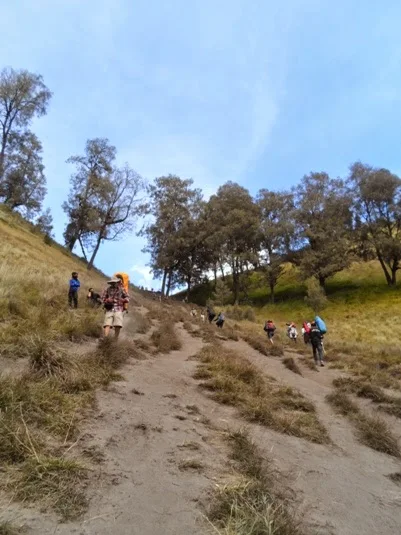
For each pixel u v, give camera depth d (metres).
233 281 63.94
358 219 53.81
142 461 3.38
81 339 7.74
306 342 21.31
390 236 51.16
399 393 9.77
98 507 2.59
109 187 46.72
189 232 59.06
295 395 7.24
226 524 2.57
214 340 14.39
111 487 2.86
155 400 5.16
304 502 3.22
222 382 6.62
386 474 4.50
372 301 46.72
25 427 3.16
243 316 42.44
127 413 4.40
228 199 62.41
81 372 5.02
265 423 5.23
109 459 3.27
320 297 40.69
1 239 30.94
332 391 8.95
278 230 54.22
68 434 3.50
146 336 11.98
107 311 8.12
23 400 3.73
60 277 21.53
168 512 2.68
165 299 48.34
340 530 2.90
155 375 6.60
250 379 7.51
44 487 2.64
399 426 6.84
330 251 50.62
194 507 2.79
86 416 4.00
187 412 4.97
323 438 5.22
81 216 49.38
